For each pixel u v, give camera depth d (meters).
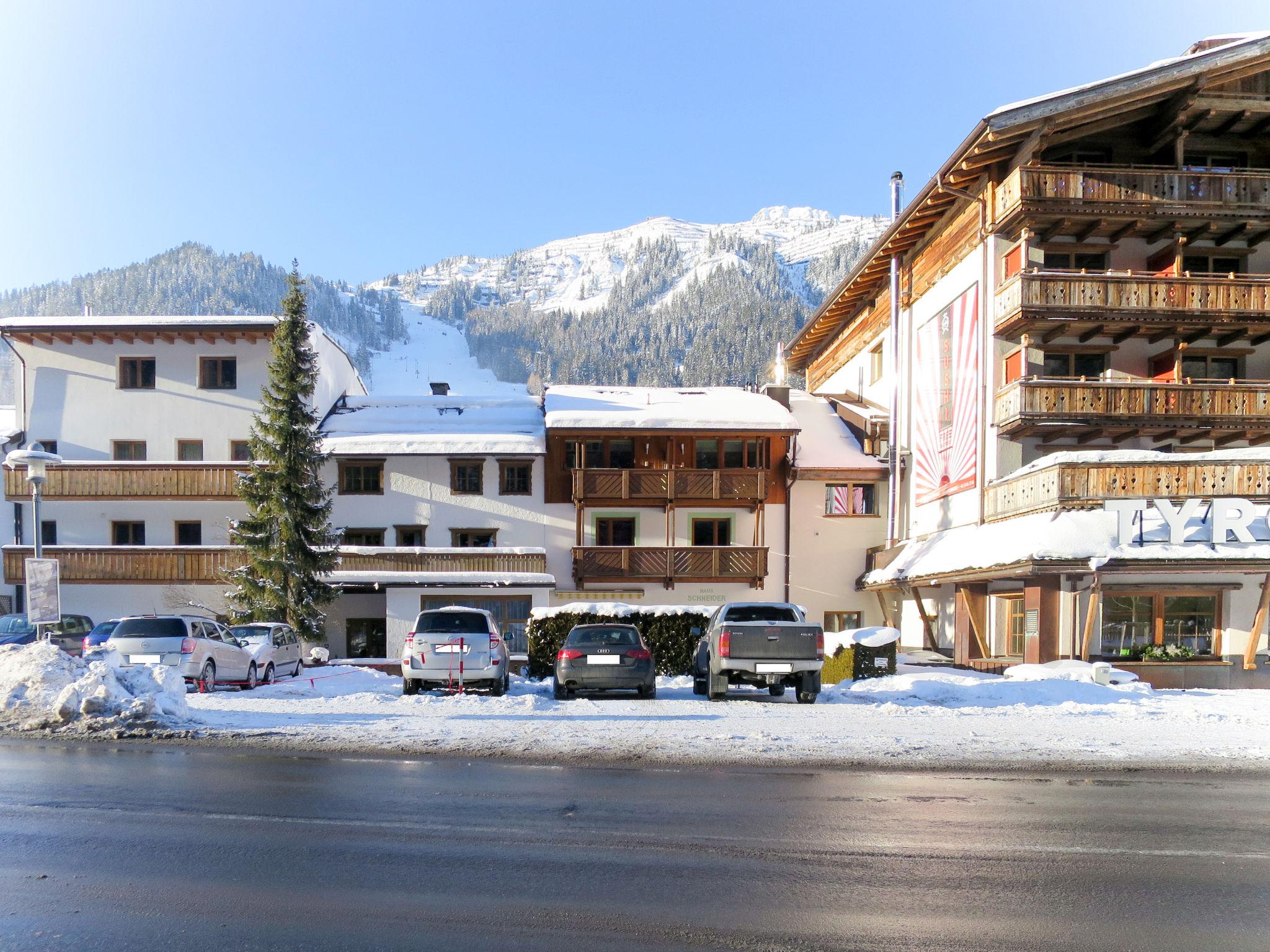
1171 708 15.61
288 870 6.21
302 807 8.00
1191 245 28.05
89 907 5.49
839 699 17.52
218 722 12.92
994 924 5.30
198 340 38.44
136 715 12.53
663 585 37.97
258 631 24.27
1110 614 25.28
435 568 35.88
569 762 10.37
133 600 36.19
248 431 37.34
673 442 38.31
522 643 35.84
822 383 50.94
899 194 40.78
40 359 38.28
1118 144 27.97
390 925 5.20
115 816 7.65
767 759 10.55
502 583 35.56
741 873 6.19
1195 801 8.66
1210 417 26.25
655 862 6.45
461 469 38.41
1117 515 23.33
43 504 37.34
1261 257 28.22
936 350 32.97
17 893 5.73
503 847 6.79
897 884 5.99
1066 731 12.78
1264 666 24.61
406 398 43.09
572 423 37.34
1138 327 26.92
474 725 12.83
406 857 6.53
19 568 35.75
